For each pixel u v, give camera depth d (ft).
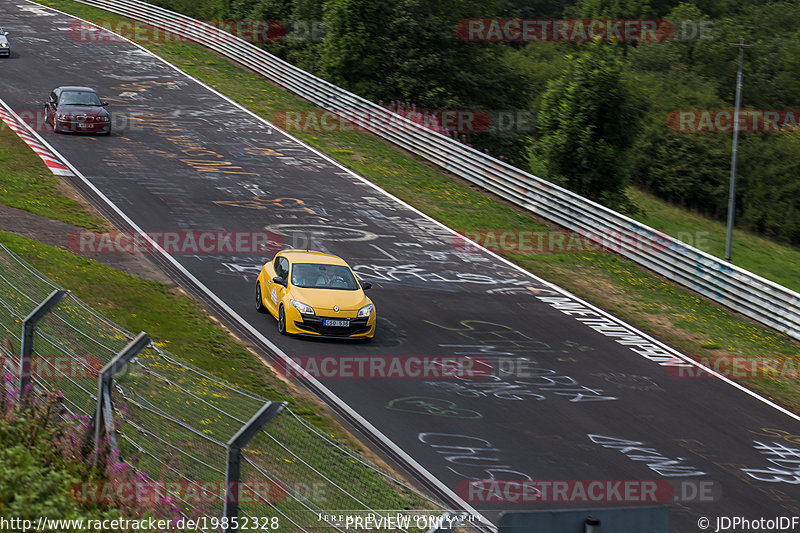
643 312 211.82
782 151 531.91
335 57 427.74
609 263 249.34
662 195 555.69
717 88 653.30
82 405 83.97
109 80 400.88
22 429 83.41
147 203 243.81
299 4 470.39
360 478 65.36
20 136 290.35
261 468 64.59
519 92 484.74
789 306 211.20
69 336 87.92
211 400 80.43
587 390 155.43
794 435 147.23
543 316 198.08
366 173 311.27
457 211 282.36
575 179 345.51
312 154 326.65
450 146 323.98
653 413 148.36
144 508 71.72
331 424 124.98
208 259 204.64
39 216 213.87
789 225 508.94
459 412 137.08
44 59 426.10
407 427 128.47
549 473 118.52
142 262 194.08
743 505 116.57
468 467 117.19
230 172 289.94
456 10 469.16
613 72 333.62
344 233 244.42
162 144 312.50
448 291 207.62
